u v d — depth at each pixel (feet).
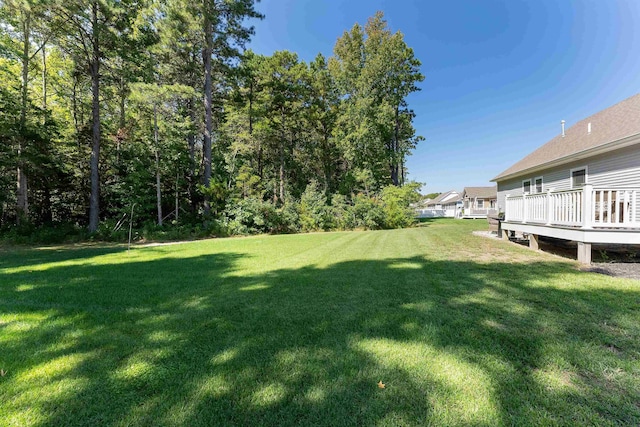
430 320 9.02
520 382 5.84
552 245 26.18
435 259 19.17
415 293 11.82
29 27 42.32
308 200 58.49
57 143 48.75
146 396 5.57
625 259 18.63
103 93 56.03
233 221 48.49
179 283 14.40
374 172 77.46
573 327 8.32
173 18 41.47
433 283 13.25
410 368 6.40
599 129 31.37
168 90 42.27
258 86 69.62
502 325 8.55
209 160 50.75
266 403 5.33
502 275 14.47
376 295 11.68
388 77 77.56
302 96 79.36
